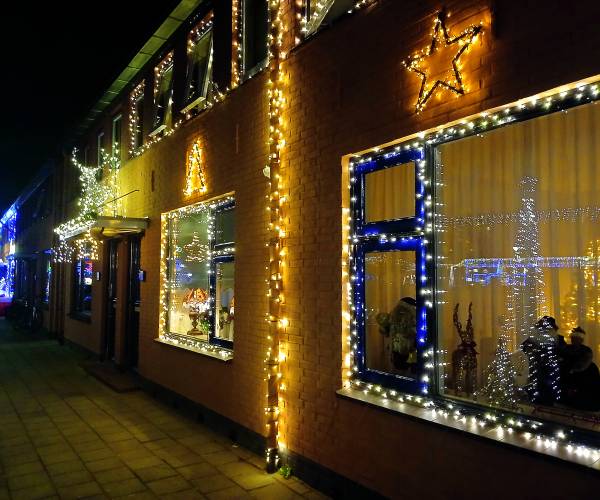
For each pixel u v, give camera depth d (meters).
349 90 4.52
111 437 6.22
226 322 6.61
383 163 4.38
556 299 3.34
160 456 5.57
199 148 7.12
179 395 7.46
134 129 9.92
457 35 3.60
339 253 4.59
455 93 3.58
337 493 4.48
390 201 4.39
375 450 4.13
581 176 3.22
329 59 4.77
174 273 8.16
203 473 5.10
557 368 3.29
